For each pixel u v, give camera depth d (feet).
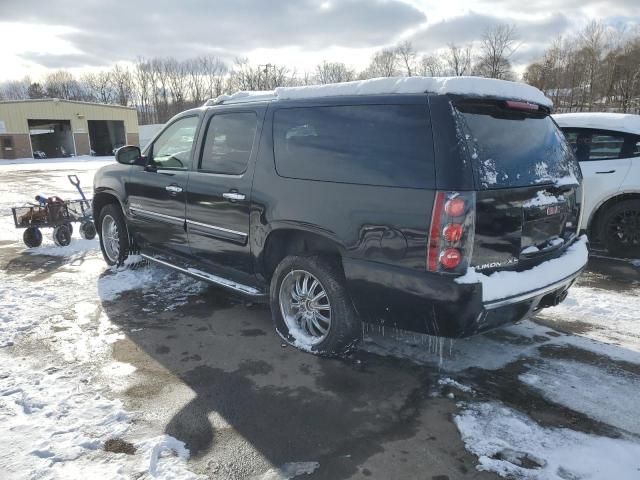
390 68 204.64
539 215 10.59
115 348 12.70
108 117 140.77
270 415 9.75
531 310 10.61
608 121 20.53
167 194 15.69
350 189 10.61
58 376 11.23
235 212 13.26
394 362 11.86
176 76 259.80
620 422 9.42
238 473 8.13
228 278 14.53
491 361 11.87
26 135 124.06
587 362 11.79
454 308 9.23
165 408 9.96
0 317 14.66
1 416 9.66
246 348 12.69
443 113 9.52
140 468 8.20
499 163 9.84
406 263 9.75
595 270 19.27
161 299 16.29
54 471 8.12
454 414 9.73
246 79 219.00
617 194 20.27
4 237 26.32
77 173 75.46
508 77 173.27
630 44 160.97
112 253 20.01
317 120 11.57
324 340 11.86
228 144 13.80
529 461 8.38
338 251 11.04
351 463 8.37
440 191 9.26
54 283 18.01
